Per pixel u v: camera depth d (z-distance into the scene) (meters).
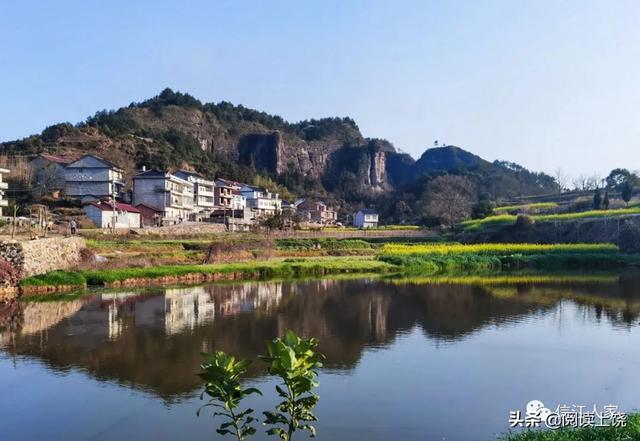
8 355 18.88
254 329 23.44
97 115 163.50
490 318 26.78
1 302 29.48
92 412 13.66
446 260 59.31
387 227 102.62
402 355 19.30
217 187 104.69
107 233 54.56
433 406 14.13
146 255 45.66
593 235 74.44
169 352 19.31
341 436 12.20
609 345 21.14
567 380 16.55
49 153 100.38
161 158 118.88
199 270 42.59
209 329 23.28
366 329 23.83
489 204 104.44
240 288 37.75
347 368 17.55
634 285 41.41
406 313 28.14
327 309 29.11
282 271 47.88
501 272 54.19
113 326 23.62
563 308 30.03
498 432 12.49
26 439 12.12
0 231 42.47
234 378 7.13
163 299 31.56
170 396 14.81
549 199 121.75
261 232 71.00
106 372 16.94
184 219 86.62
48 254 36.00
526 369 17.67
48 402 14.38
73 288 34.78
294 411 7.09
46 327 23.28
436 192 127.50
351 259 58.94
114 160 106.38
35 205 69.56
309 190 198.00
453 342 21.44
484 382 16.19
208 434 12.30
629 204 92.38
